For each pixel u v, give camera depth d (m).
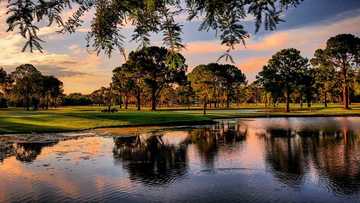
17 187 19.05
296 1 4.70
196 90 97.75
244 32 4.88
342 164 24.47
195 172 22.34
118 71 121.94
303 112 98.62
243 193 17.72
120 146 33.69
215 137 41.56
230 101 181.75
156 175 21.61
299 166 23.91
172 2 5.12
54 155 28.61
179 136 42.50
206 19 4.95
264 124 61.75
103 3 5.13
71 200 16.80
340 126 55.25
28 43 4.49
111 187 18.94
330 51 108.81
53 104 175.75
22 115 66.56
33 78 140.38
